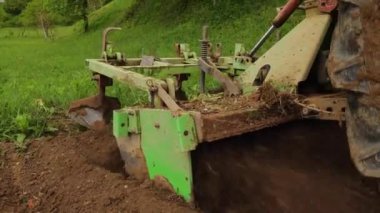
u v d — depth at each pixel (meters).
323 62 3.75
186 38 21.80
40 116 6.75
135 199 4.04
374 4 2.51
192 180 3.68
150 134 4.03
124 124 4.26
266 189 3.76
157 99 4.03
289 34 4.21
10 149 5.69
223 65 5.53
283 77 3.83
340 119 3.38
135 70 5.38
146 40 24.09
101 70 5.27
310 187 3.75
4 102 7.46
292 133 3.78
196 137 3.46
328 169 3.78
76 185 4.66
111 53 5.70
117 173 4.74
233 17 21.52
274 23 4.53
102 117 5.95
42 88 9.87
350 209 3.67
